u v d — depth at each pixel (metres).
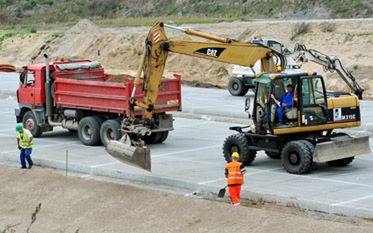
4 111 46.91
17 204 28.14
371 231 22.09
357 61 58.00
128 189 27.72
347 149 29.73
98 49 71.12
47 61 36.91
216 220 24.16
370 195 26.19
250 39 67.19
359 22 64.50
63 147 35.50
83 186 28.58
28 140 31.66
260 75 30.14
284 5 83.06
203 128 40.38
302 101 29.55
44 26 95.12
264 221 23.48
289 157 29.52
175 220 24.77
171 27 30.86
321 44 62.28
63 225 25.98
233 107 45.69
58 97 36.41
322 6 79.75
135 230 24.72
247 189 27.16
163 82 34.81
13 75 66.56
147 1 98.56
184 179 28.86
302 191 26.80
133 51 67.75
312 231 22.48
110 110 34.28
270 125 29.70
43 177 30.00
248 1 88.06
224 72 60.38
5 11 105.94
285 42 64.81
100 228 25.33
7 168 31.72
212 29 71.50
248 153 30.70
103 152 34.25
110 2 102.06
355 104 30.64
